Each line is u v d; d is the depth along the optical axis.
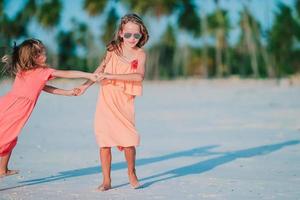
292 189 4.62
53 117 13.41
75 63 62.22
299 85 33.97
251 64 62.28
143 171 5.71
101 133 4.65
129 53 4.85
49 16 55.50
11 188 4.72
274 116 12.55
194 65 69.38
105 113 4.68
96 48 60.09
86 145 7.94
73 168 5.84
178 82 47.19
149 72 60.88
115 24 55.44
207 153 7.06
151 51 60.97
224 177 5.27
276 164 6.04
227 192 4.52
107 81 4.74
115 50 4.86
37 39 4.75
